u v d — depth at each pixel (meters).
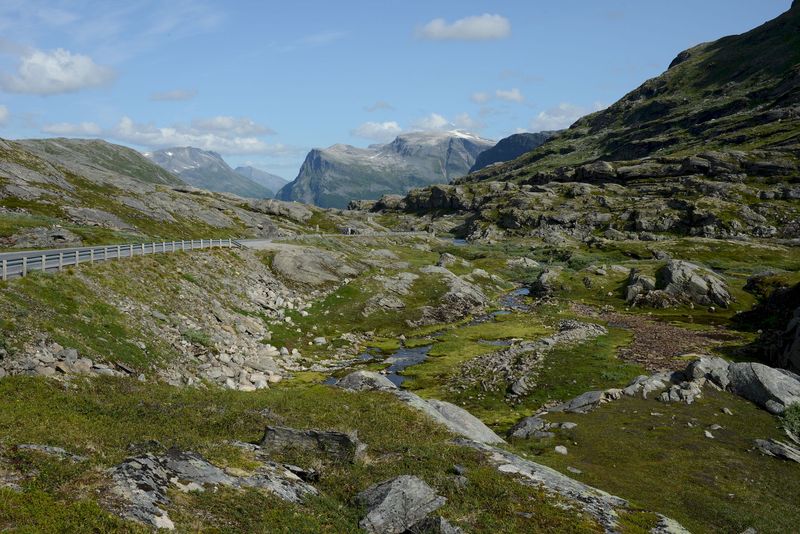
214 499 15.47
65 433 18.20
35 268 38.19
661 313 89.19
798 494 26.12
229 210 137.88
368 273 92.75
